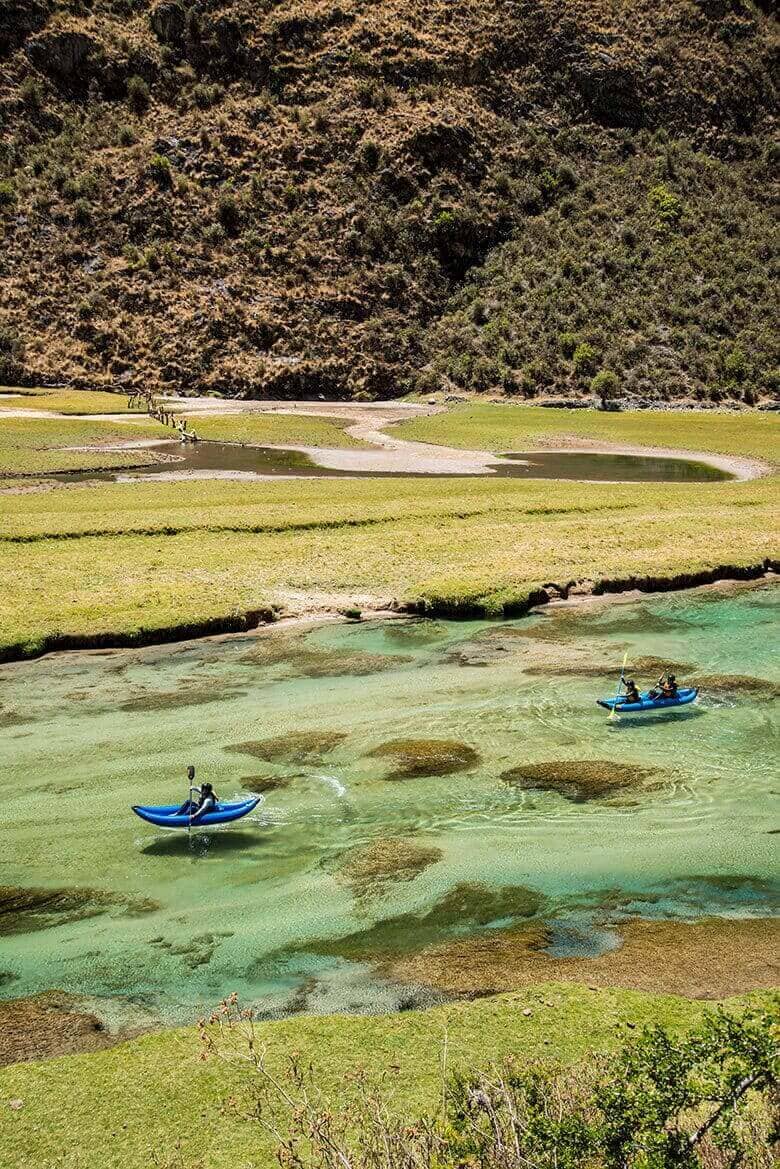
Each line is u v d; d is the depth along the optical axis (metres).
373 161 157.75
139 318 137.88
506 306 141.00
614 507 49.28
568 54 173.50
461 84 169.75
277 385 132.75
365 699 24.69
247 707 24.19
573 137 167.62
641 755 20.98
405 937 13.94
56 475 59.88
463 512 47.03
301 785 19.58
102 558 37.53
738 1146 7.55
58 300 138.25
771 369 124.81
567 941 13.66
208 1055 10.87
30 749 21.59
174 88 163.88
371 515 45.94
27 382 128.62
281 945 13.84
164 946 13.90
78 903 15.23
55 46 159.50
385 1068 10.45
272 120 161.50
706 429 93.06
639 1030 10.91
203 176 154.38
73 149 154.75
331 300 143.12
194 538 41.62
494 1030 11.09
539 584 34.19
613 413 109.88
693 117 174.88
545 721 23.05
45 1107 10.10
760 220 155.75
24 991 12.85
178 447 75.44
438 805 18.61
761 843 16.94
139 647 29.16
